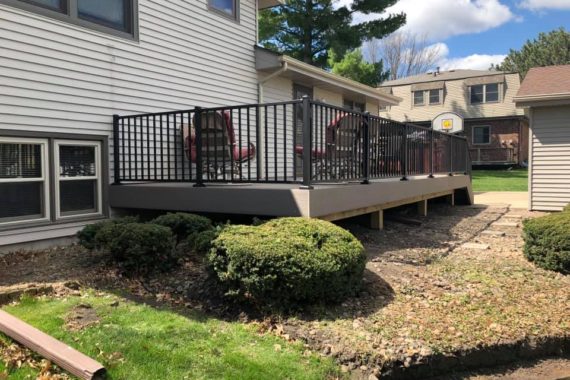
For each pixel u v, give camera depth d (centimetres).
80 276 421
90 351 278
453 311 369
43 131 535
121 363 268
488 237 670
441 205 1062
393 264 486
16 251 509
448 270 480
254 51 909
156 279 420
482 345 322
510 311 375
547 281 454
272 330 331
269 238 375
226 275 363
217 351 295
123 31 642
